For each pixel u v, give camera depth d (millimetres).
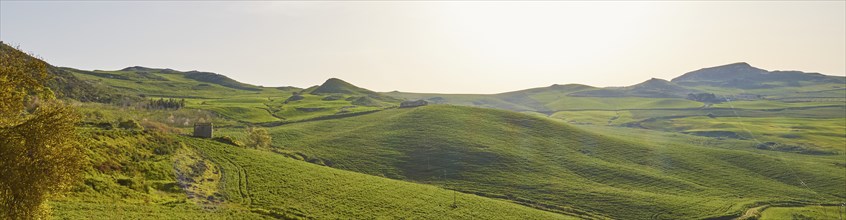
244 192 62812
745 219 95500
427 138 152750
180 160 65562
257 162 79375
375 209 68375
